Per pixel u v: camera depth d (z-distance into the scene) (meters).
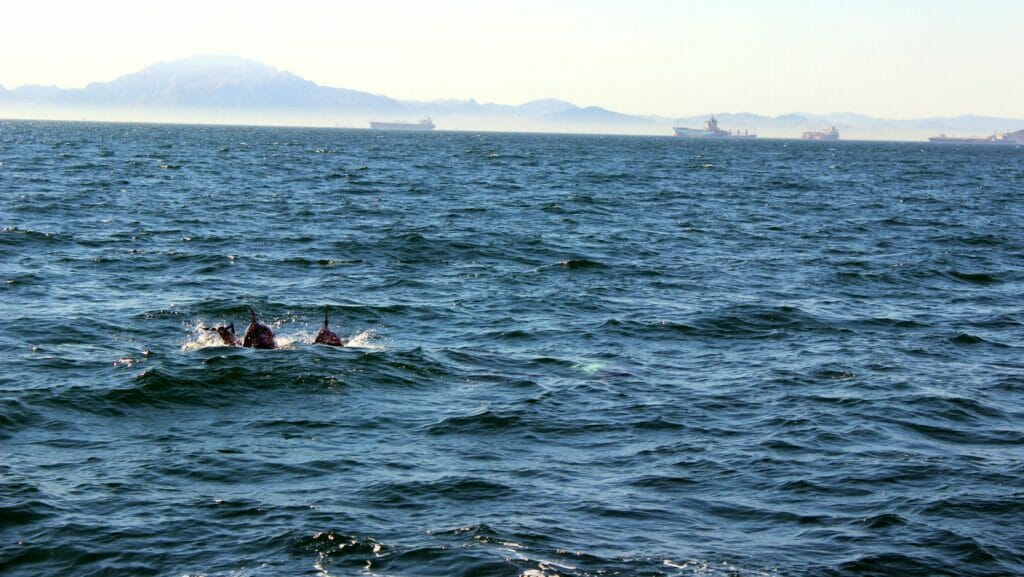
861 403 15.77
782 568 9.90
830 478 12.43
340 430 13.97
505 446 13.46
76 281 25.03
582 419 14.72
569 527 10.77
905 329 21.91
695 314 22.91
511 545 10.23
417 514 11.03
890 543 10.52
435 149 151.25
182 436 13.57
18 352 17.75
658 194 61.66
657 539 10.53
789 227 43.31
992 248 36.97
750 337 20.84
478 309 23.11
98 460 12.53
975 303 25.44
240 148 132.75
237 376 16.19
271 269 27.94
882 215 50.41
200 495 11.45
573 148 182.25
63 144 125.25
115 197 48.09
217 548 10.09
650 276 28.59
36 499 11.12
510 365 17.97
